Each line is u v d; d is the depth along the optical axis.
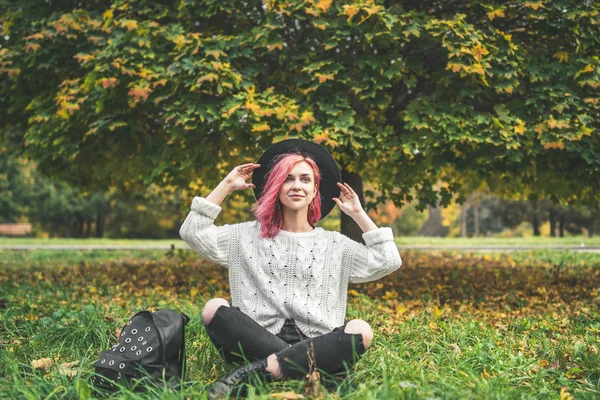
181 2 6.96
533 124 6.57
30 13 7.84
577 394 3.20
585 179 7.19
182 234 3.17
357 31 6.52
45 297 6.39
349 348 2.90
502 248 18.80
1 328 4.53
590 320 5.36
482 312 5.85
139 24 6.81
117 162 7.85
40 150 7.64
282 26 6.48
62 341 4.18
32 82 7.75
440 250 17.17
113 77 6.57
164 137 7.21
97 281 8.34
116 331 4.38
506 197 9.84
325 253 3.19
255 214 3.29
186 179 7.84
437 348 4.05
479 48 6.16
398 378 3.19
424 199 7.62
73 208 35.47
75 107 6.55
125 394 2.76
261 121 6.29
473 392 2.89
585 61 6.69
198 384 3.15
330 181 3.42
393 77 6.90
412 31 6.29
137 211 36.66
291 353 2.90
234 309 3.07
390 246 3.18
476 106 7.02
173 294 7.08
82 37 7.31
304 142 3.43
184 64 6.32
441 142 6.56
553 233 38.09
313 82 6.56
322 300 3.17
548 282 8.20
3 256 14.13
